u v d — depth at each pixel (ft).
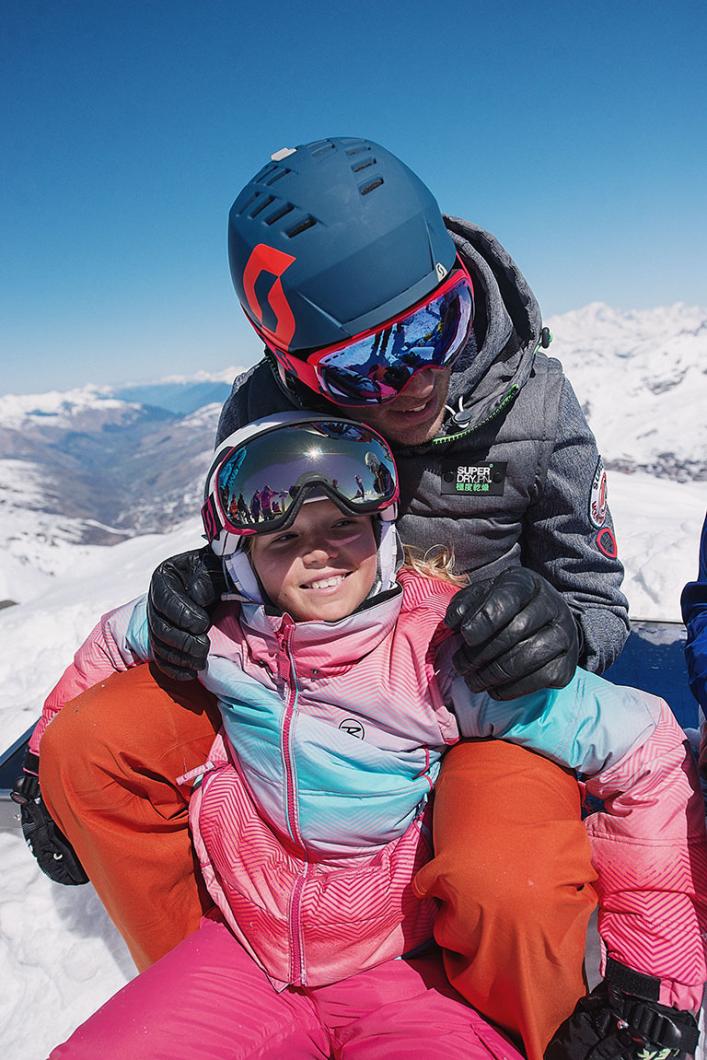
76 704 5.02
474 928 3.86
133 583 16.76
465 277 5.13
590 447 5.95
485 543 6.07
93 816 4.91
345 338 4.92
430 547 6.14
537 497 5.94
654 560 12.53
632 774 4.24
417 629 4.78
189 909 5.35
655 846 4.10
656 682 8.37
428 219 5.07
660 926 4.05
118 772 4.88
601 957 4.39
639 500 20.30
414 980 4.49
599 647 5.70
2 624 14.73
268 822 4.92
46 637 13.67
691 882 4.10
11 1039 5.41
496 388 5.62
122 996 4.43
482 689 4.14
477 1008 4.24
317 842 4.70
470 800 4.12
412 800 4.70
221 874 4.85
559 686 4.05
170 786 5.22
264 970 4.62
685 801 4.21
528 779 4.19
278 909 4.55
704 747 5.42
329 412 5.78
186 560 5.19
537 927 3.74
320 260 4.85
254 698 4.87
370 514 4.84
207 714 5.36
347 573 4.81
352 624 4.63
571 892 3.91
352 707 4.66
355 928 4.44
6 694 11.62
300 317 5.03
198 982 4.49
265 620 4.79
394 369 5.03
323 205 4.91
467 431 5.58
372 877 4.53
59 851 5.55
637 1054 3.83
